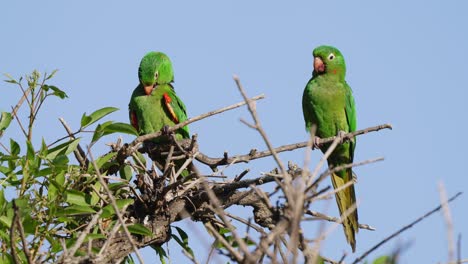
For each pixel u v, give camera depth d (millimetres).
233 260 6895
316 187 7262
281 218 7016
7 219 9320
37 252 9570
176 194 12070
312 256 6594
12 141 10625
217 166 11977
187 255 7020
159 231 11617
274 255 6688
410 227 7020
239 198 11844
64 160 10188
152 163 11859
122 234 10680
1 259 9344
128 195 12031
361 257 7055
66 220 10062
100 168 11445
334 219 12281
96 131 11031
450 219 5684
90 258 7957
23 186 10273
